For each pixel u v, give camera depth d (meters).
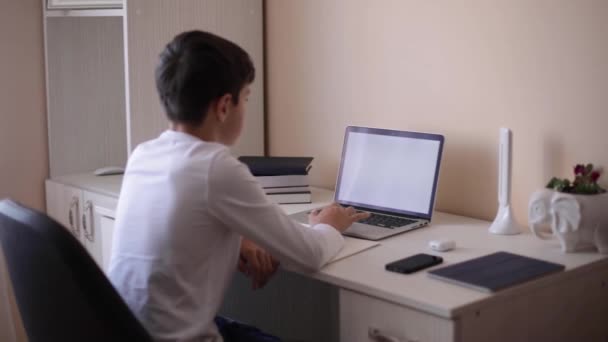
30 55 2.75
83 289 1.30
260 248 1.74
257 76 2.68
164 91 1.57
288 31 2.61
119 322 1.33
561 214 1.76
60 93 2.78
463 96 2.14
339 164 2.47
